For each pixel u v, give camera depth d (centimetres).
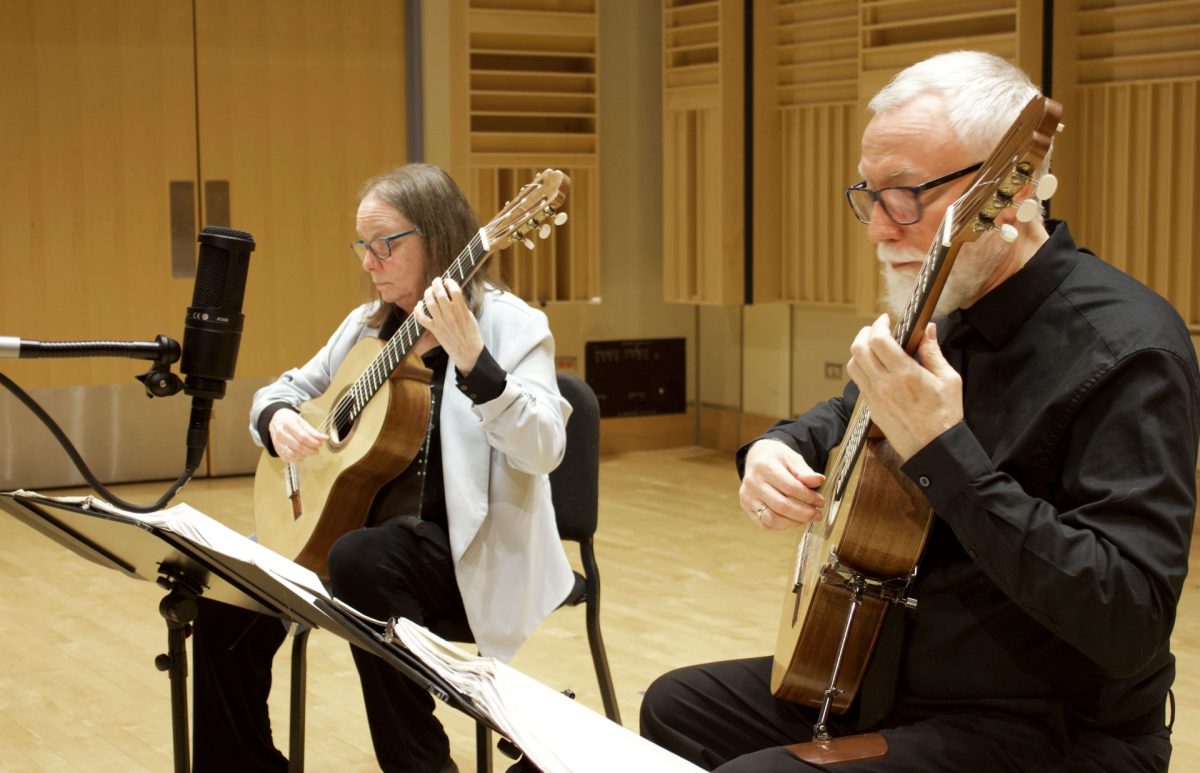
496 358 256
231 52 591
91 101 573
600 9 655
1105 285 160
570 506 272
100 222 580
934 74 159
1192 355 156
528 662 358
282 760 258
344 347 288
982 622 163
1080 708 160
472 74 620
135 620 396
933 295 146
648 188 675
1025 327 162
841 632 169
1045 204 501
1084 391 153
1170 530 145
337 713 324
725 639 378
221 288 182
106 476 598
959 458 146
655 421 690
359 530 246
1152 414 149
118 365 593
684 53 641
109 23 572
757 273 622
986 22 519
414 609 242
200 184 593
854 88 579
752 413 667
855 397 209
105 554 194
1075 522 149
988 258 160
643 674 349
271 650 257
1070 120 502
